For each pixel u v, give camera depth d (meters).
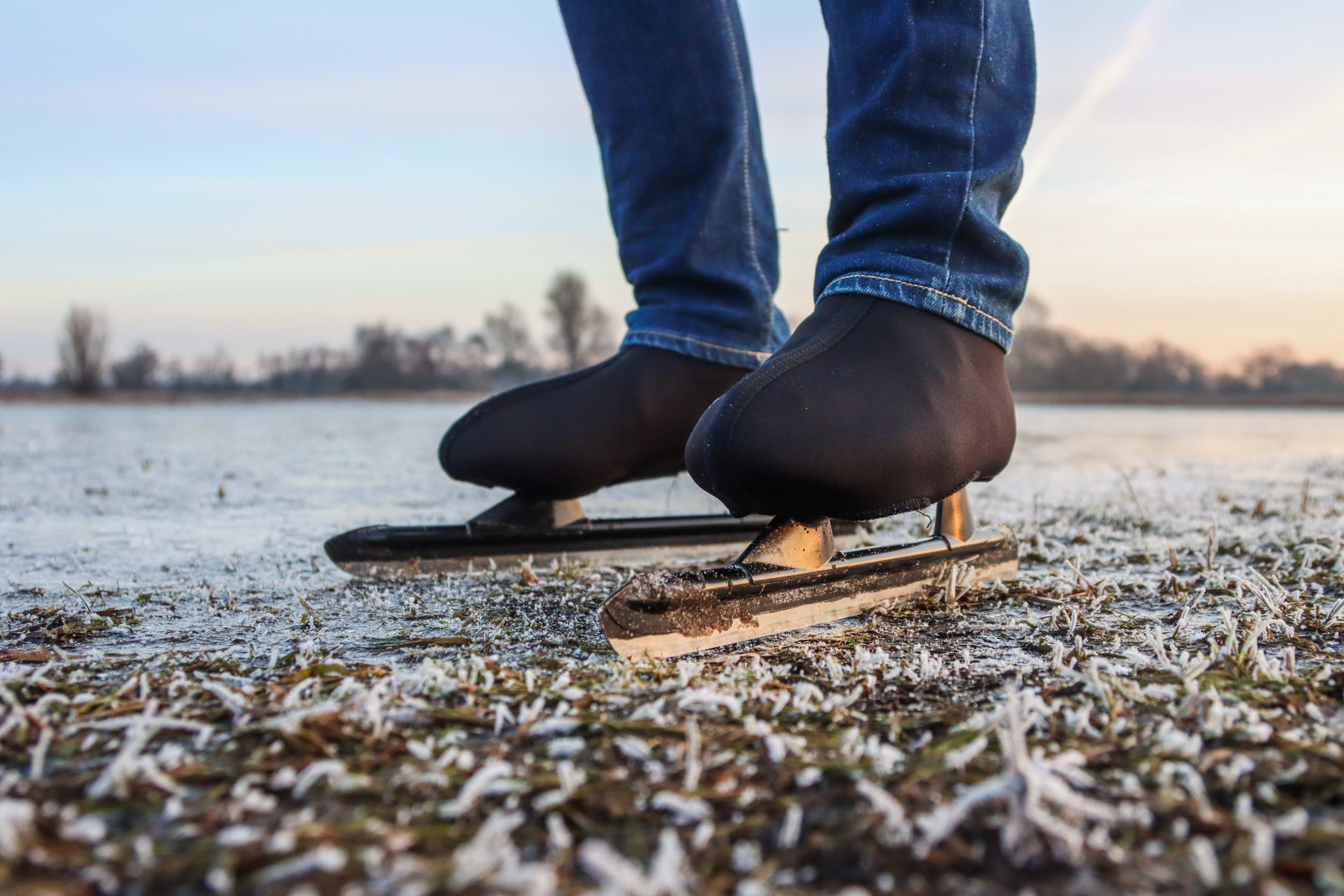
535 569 1.09
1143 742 0.55
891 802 0.48
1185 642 0.76
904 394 0.76
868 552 0.86
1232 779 0.51
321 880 0.42
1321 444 3.92
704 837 0.46
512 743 0.56
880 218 0.81
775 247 1.14
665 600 0.71
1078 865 0.44
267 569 1.11
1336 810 0.49
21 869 0.43
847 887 0.43
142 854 0.45
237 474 2.51
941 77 0.80
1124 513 1.50
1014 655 0.73
